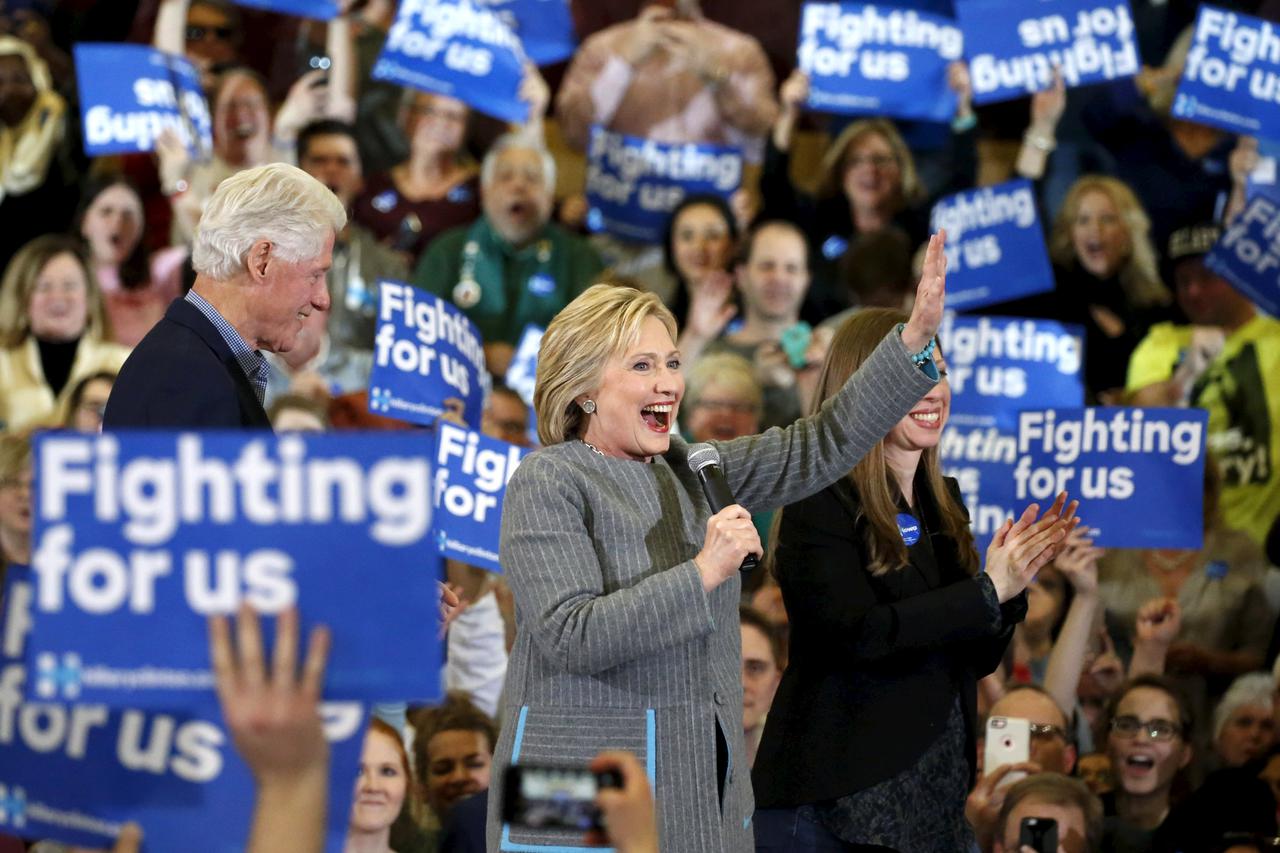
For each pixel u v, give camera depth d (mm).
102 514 3090
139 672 3066
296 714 2867
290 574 3074
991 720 8781
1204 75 11406
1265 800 8820
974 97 11594
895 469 6012
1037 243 11359
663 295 12406
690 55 12789
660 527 4887
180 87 11719
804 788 5559
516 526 4738
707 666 4773
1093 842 8352
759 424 11555
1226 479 11469
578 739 4668
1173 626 9898
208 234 5254
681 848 4633
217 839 3350
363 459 3082
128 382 5109
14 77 12398
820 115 13117
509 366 11391
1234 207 12289
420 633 3064
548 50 12812
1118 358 12117
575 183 13180
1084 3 11453
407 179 12703
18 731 3424
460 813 7758
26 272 11820
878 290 12250
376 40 12938
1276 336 11703
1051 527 5914
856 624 5559
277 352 5469
